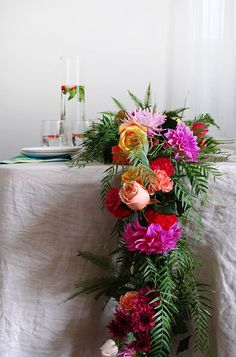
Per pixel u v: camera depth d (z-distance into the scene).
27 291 1.27
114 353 1.14
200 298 1.20
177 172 1.15
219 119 2.89
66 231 1.26
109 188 1.20
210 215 1.22
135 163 1.07
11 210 1.25
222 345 1.21
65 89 1.88
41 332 1.27
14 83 3.20
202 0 2.92
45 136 1.70
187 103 3.05
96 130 1.34
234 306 1.21
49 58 3.18
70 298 1.27
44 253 1.26
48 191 1.25
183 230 1.23
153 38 3.13
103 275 1.28
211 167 1.16
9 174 1.25
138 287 1.17
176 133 1.13
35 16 3.14
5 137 3.25
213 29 2.89
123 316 1.12
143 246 1.08
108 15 3.14
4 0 3.12
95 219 1.26
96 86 3.19
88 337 1.29
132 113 1.20
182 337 1.25
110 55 3.17
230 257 1.22
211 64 2.92
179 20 3.06
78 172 1.25
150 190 1.09
